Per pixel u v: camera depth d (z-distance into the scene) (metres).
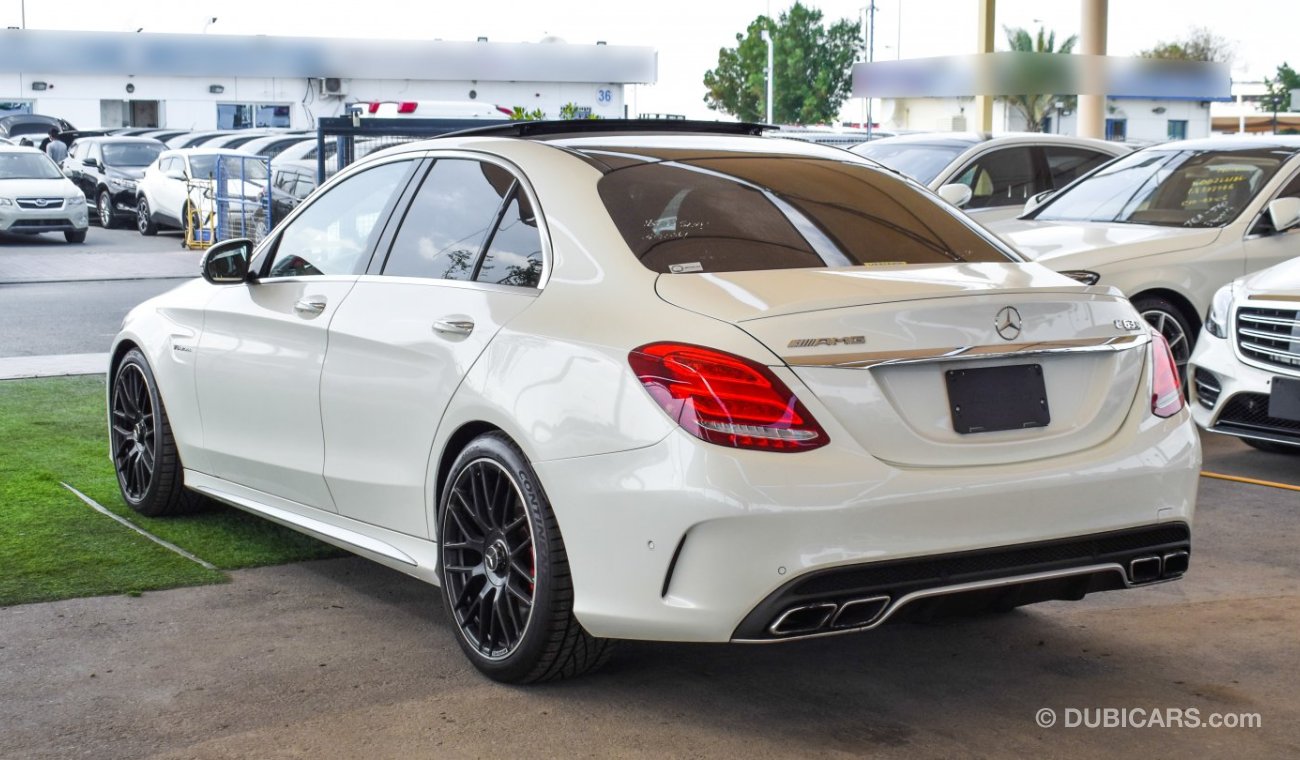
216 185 22.39
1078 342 3.66
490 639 3.95
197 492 5.73
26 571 5.06
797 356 3.36
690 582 3.35
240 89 49.69
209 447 5.35
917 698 3.87
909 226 4.21
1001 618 4.59
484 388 3.84
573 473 3.53
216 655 4.21
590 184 4.03
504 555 3.88
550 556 3.66
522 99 51.91
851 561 3.31
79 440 7.52
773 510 3.26
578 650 3.79
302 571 5.14
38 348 11.22
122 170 26.83
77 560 5.21
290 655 4.21
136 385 5.85
